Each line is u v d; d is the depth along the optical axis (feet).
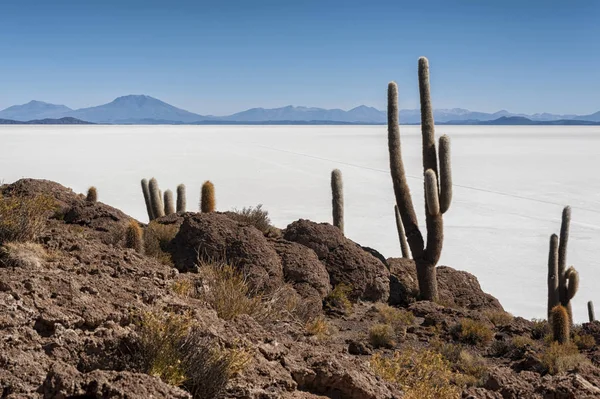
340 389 17.53
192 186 194.90
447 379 24.14
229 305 22.90
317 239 49.03
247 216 49.75
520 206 167.02
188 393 13.35
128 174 224.94
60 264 21.39
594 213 156.35
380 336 36.40
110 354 15.21
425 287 54.49
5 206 23.26
